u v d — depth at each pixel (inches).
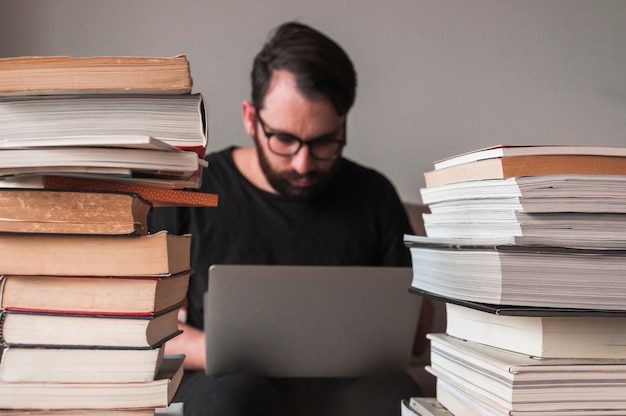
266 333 58.8
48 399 27.5
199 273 83.0
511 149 29.0
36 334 27.8
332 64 78.4
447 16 102.0
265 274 57.7
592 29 102.7
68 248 27.7
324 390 64.8
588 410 27.5
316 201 86.7
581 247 28.5
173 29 97.2
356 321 59.4
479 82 102.4
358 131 101.7
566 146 28.9
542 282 28.5
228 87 98.7
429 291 35.5
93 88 27.5
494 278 28.8
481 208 30.7
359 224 87.0
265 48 82.4
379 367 60.7
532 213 28.5
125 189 29.1
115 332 27.9
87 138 26.5
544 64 102.7
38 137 28.0
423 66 102.0
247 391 55.6
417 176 102.5
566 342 28.8
